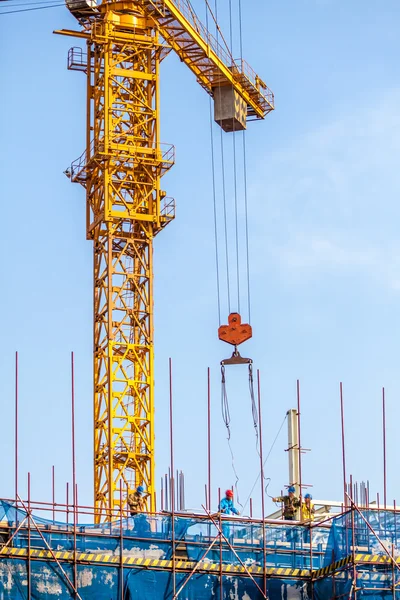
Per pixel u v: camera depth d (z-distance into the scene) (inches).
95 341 5974.4
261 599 3796.8
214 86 6515.8
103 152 5989.2
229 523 3818.9
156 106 6131.9
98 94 6146.7
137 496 4062.5
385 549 3663.9
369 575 3700.8
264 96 6633.9
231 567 3786.9
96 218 6043.3
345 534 3757.4
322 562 3850.9
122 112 6112.2
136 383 5885.8
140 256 6053.2
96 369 5935.0
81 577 3659.0
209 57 6274.6
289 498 4114.2
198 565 3750.0
